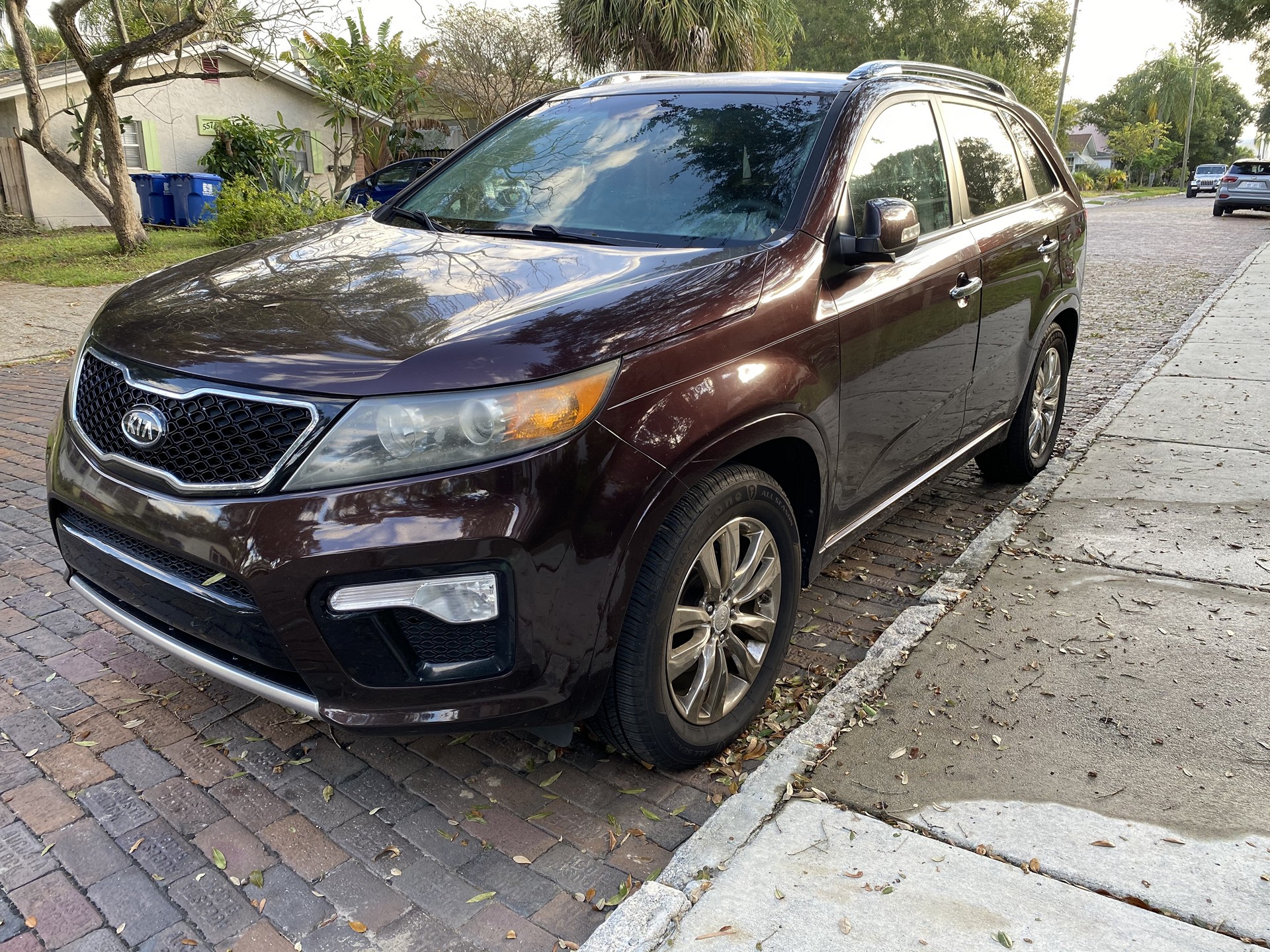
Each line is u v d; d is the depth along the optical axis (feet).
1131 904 6.87
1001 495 15.84
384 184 61.93
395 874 7.30
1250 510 14.55
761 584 8.78
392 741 8.99
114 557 7.81
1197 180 148.46
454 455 6.59
